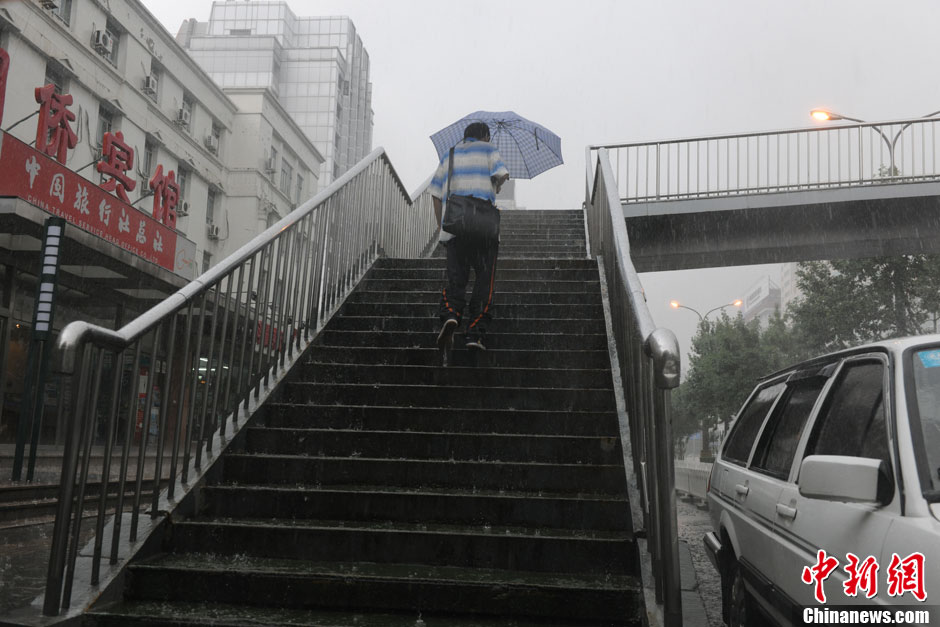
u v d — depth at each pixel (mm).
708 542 4332
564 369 5676
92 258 11531
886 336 22391
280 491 4203
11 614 3102
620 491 4367
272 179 32156
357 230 7988
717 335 35250
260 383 5363
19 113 17594
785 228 18953
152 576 3520
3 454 11680
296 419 5184
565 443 4699
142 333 3691
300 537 3836
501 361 6023
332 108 58625
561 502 4074
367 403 5480
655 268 21094
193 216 27281
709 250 19422
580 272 7969
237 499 4215
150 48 23922
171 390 4082
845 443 2691
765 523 3168
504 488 4457
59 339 3084
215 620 3178
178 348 14695
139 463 3752
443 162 6234
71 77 19656
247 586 3479
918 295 21109
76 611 3180
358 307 7172
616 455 4645
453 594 3395
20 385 12820
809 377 3486
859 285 22688
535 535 3797
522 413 5051
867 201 17312
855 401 2779
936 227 18094
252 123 30703
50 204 11156
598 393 5312
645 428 3682
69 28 19859
